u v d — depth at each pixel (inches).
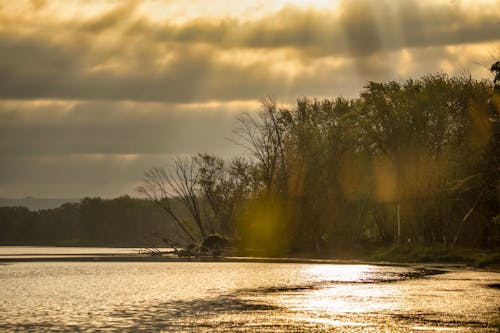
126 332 1854.1
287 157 6284.5
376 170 5718.5
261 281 3400.6
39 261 6195.9
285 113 6417.3
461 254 4940.9
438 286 2952.8
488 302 2369.6
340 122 6013.8
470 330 1820.9
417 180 5315.0
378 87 5452.8
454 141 5187.0
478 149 4687.5
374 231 6501.0
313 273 3929.6
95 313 2226.9
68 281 3577.8
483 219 5054.1
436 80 5324.8
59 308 2370.8
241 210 6958.7
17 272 4416.8
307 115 6309.1
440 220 5393.7
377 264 4854.8
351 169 5964.6
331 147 6038.4
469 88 5206.7
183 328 1903.3
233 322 1991.9
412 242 5492.1
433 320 1979.6
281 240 6456.7
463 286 2945.4
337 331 1820.9
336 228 6112.2
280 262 5359.3
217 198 7815.0
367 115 5521.7
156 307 2370.8
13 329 1914.4
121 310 2299.5
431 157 5270.7
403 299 2472.9
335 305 2332.7
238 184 7662.4
